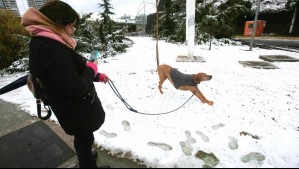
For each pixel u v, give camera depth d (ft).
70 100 4.33
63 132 8.13
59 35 4.22
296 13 57.26
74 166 6.23
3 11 21.33
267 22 65.62
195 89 10.36
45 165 6.32
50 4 4.28
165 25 49.90
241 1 39.32
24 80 5.15
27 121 9.21
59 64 3.73
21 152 6.99
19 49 21.74
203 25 36.17
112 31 33.01
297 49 29.45
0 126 8.87
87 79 4.28
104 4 33.27
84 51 24.02
